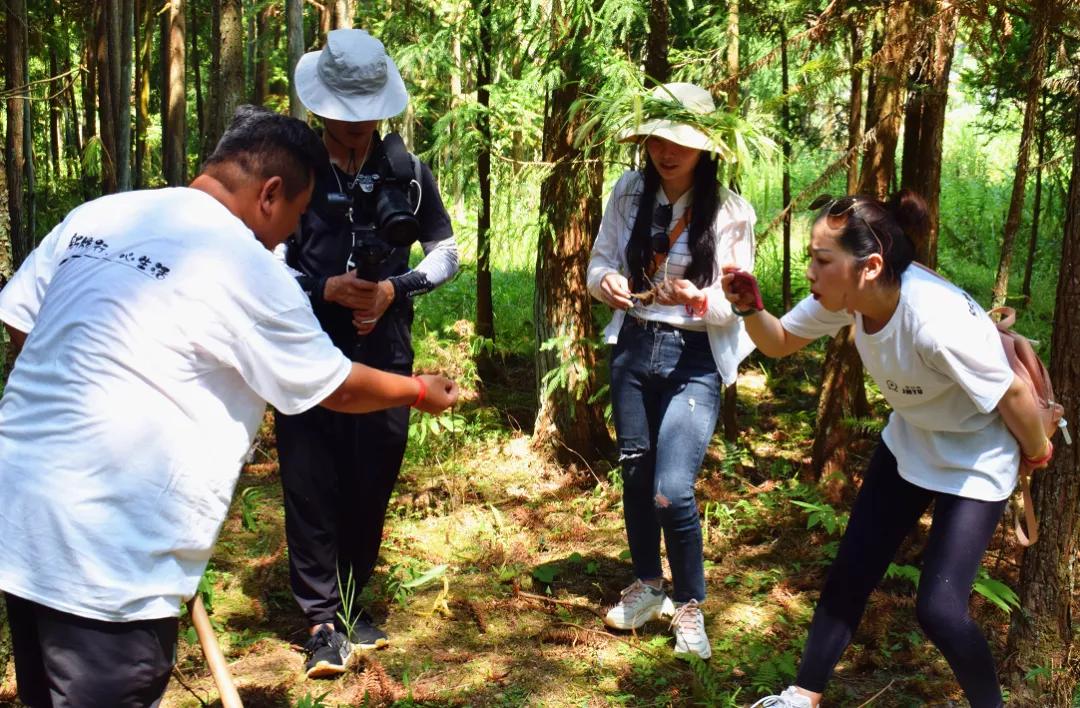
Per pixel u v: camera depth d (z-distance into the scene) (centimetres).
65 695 213
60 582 205
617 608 377
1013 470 278
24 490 206
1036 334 686
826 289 271
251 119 240
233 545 439
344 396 236
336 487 345
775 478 514
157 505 210
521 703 330
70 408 206
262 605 388
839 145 613
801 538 450
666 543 358
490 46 552
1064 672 313
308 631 375
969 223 984
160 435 209
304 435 335
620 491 500
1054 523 307
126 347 207
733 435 546
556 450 535
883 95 459
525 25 494
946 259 895
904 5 411
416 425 529
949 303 263
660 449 355
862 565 294
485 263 617
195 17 1116
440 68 557
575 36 472
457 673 348
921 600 277
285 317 218
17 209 533
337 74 324
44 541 205
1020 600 318
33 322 229
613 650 364
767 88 607
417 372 611
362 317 327
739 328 353
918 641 369
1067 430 297
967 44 454
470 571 425
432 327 706
